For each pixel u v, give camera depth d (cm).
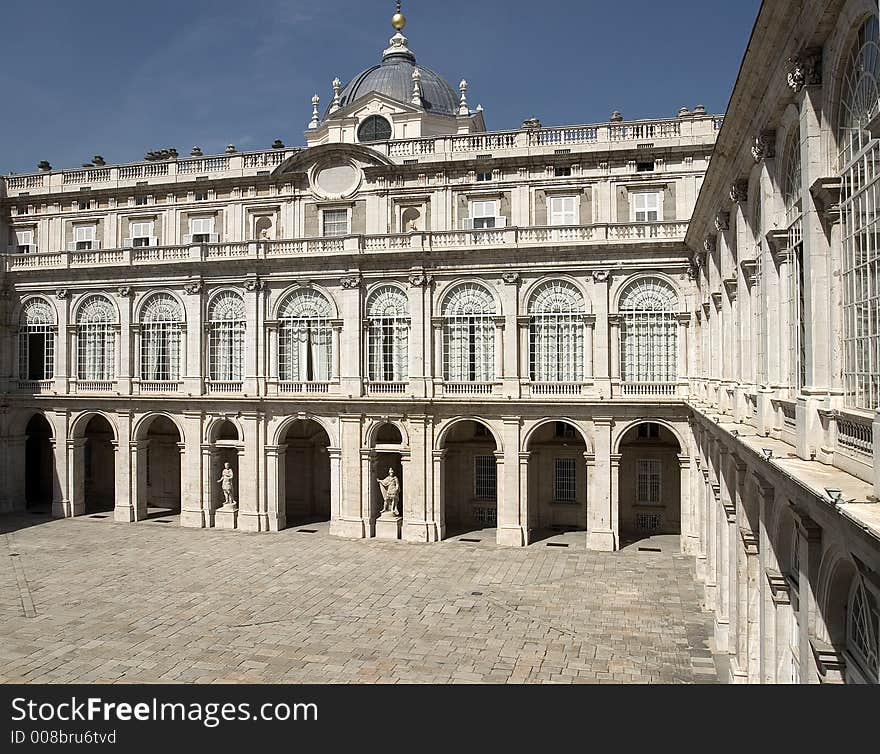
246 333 5066
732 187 2575
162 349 5297
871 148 1347
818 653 1402
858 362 1432
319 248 5022
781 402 1947
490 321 4753
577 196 4944
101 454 6031
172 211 5581
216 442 5131
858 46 1444
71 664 2739
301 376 5022
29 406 5497
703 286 3906
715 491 2980
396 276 4844
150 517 5450
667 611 3356
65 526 5141
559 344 4666
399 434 5269
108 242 5700
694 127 4744
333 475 4909
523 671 2705
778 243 2009
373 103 6128
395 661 2792
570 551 4466
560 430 5144
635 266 4534
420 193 5131
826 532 1366
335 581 3831
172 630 3105
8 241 5928
